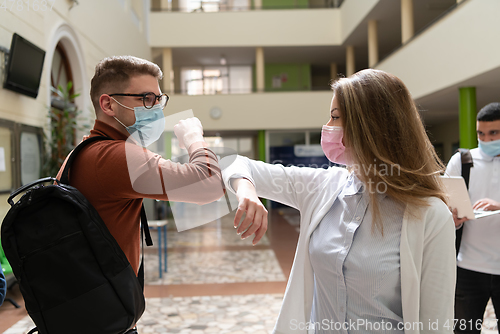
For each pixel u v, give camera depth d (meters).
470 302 2.14
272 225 9.81
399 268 1.00
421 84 8.13
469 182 2.26
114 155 0.95
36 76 4.73
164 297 4.15
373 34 11.30
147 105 1.03
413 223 1.01
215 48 13.48
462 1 6.43
